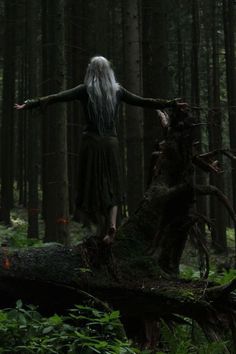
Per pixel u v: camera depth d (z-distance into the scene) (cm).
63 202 1268
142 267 634
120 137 2677
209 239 2278
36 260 613
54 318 548
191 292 604
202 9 2667
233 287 584
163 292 605
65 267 611
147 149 1070
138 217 659
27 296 620
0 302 627
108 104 591
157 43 1107
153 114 1069
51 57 2002
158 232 654
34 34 1991
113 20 2638
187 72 2920
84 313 608
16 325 546
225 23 2136
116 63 2744
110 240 591
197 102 2280
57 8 1304
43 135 2589
